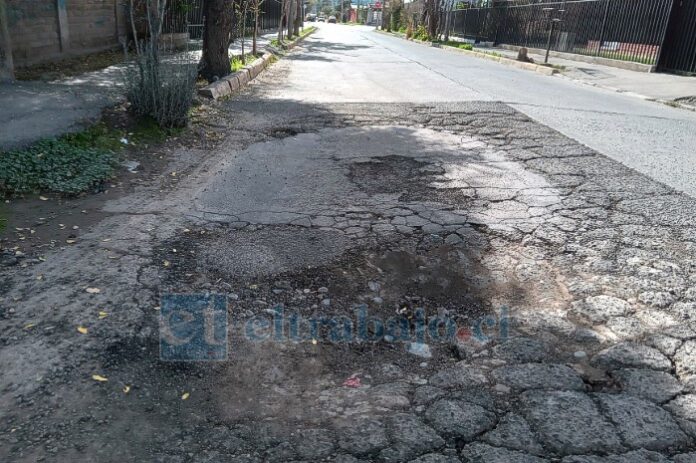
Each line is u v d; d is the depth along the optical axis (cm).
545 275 372
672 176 573
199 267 365
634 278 363
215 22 1052
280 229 432
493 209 479
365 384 268
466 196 509
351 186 533
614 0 1741
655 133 789
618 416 240
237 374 269
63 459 212
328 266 377
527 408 246
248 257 383
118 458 213
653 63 1577
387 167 592
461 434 230
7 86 827
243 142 683
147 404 245
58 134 592
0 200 455
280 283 353
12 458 211
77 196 481
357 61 1766
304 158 621
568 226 443
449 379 270
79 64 1143
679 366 277
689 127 853
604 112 939
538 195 511
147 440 224
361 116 833
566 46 2033
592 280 362
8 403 239
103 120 671
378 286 357
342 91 1081
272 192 514
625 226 443
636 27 1653
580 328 312
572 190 525
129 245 388
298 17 3116
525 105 954
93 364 265
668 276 365
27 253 368
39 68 1048
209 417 240
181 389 256
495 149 666
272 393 258
